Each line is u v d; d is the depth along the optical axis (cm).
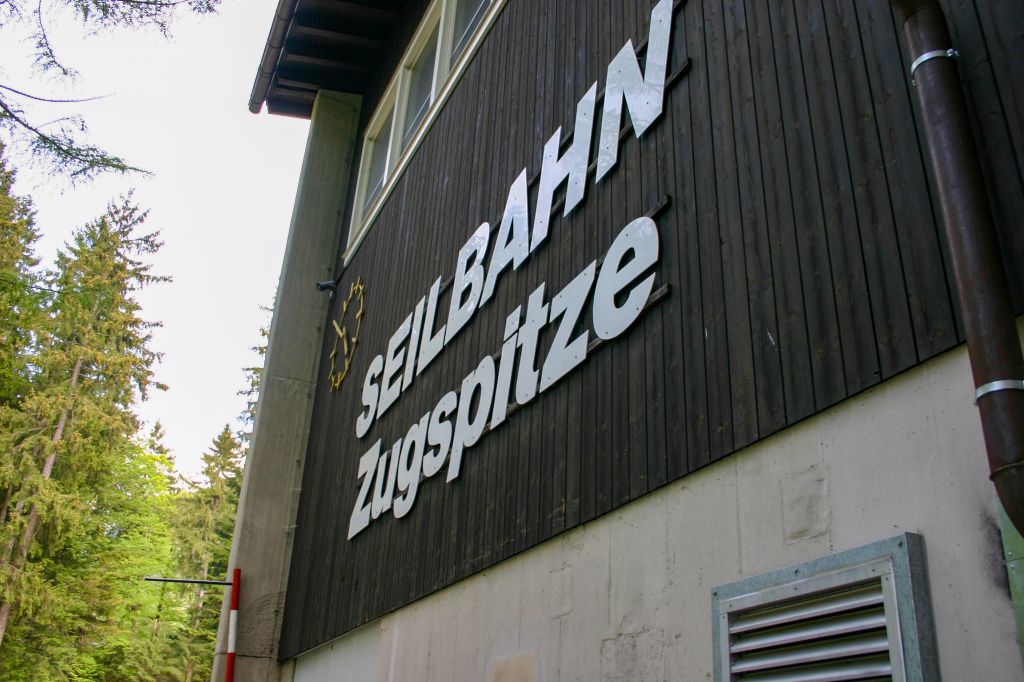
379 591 738
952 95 315
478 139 802
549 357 561
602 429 492
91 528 2770
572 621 478
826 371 357
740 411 396
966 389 302
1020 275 292
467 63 891
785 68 425
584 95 618
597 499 480
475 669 561
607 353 507
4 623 2403
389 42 1267
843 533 332
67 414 2731
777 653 344
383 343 919
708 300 435
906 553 299
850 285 357
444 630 617
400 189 1007
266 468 1078
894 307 335
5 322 1442
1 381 2669
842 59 392
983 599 277
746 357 401
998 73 321
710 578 390
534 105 700
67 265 2850
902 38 363
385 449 823
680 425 431
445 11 1004
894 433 324
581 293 545
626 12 593
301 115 1402
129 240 3041
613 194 543
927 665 283
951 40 342
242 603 994
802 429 365
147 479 3141
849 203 368
